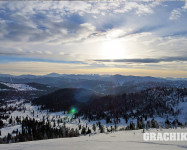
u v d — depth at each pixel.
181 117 166.88
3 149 19.91
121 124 171.38
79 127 162.00
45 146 19.84
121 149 16.09
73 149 17.11
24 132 142.50
